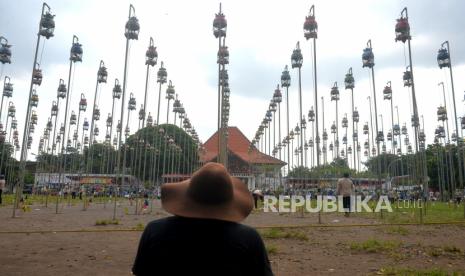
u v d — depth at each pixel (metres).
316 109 21.92
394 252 10.40
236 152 96.81
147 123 47.56
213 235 2.36
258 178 77.25
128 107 38.50
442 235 14.02
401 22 20.58
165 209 2.51
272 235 13.19
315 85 21.81
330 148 79.31
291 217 22.84
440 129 53.34
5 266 8.30
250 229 2.51
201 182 2.50
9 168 77.50
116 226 16.47
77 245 11.16
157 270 2.32
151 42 25.69
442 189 60.88
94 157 84.31
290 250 10.75
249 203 2.65
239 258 2.33
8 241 11.87
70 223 17.64
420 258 9.73
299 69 24.64
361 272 8.16
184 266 2.29
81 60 25.22
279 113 49.28
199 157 74.94
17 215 21.92
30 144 63.81
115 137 70.69
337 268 8.54
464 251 10.66
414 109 21.41
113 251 10.22
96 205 37.03
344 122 65.62
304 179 50.19
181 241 2.34
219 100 23.61
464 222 17.94
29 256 9.45
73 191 49.16
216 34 23.22
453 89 27.92
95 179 63.84
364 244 11.10
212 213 2.42
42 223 17.53
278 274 7.95
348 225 16.75
